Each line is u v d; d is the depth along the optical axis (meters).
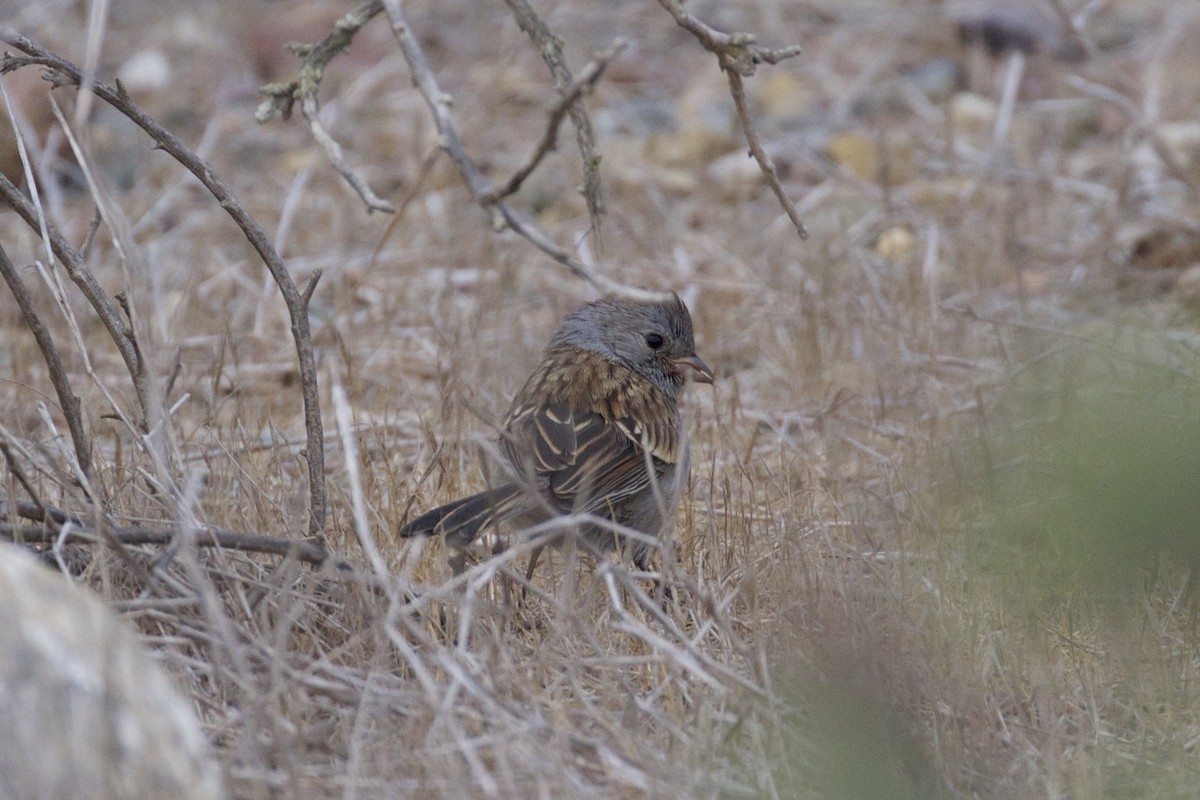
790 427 13.26
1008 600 8.53
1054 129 20.33
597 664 8.00
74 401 9.11
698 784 7.01
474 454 10.88
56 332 14.53
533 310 15.67
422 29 23.34
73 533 8.09
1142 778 7.44
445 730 7.18
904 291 15.05
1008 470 8.93
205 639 7.74
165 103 21.00
